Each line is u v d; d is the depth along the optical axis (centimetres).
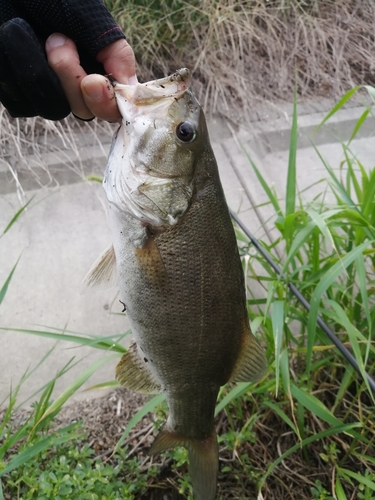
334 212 46
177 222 36
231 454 52
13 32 31
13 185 80
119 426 55
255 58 103
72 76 34
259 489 46
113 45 36
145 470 51
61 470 46
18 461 41
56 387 59
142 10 99
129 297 38
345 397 56
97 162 84
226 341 39
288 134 91
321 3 112
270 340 50
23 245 72
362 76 103
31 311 65
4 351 61
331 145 91
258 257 57
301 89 100
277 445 52
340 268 44
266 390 51
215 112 94
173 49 100
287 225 50
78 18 34
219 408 45
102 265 40
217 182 38
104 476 47
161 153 36
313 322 45
